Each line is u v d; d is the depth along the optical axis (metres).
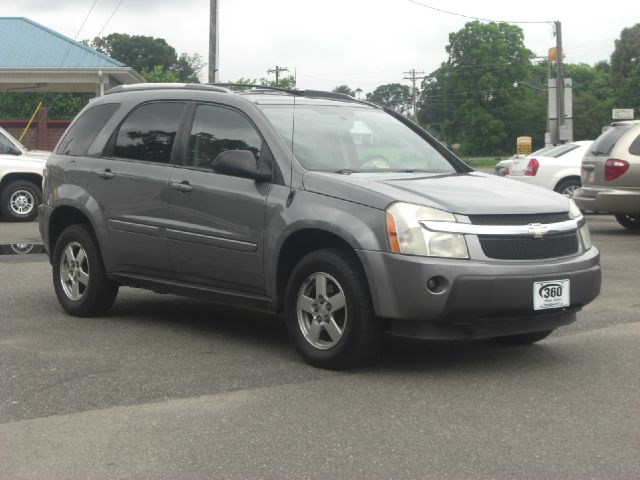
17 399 5.11
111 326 7.23
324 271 5.76
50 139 29.88
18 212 16.91
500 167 20.61
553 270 5.62
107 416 4.79
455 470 3.98
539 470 3.97
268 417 4.77
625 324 7.36
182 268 6.77
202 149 6.73
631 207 13.82
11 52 29.28
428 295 5.36
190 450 4.25
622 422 4.68
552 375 5.69
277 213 6.05
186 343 6.62
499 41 97.38
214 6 31.08
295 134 6.41
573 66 127.19
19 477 3.92
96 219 7.33
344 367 5.73
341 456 4.16
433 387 5.38
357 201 5.68
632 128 13.84
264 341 6.70
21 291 8.88
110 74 28.83
